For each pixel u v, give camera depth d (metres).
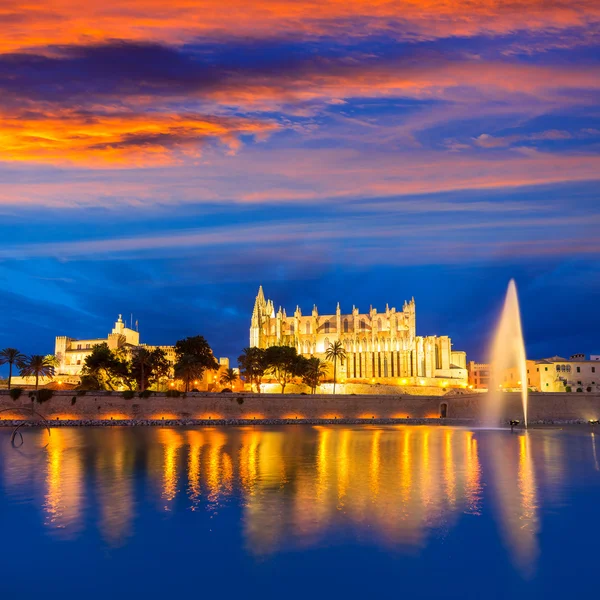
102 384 156.25
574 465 67.25
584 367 188.25
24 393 123.88
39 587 30.94
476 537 38.22
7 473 60.34
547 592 30.45
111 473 60.44
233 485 54.00
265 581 31.62
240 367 179.38
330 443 90.56
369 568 33.12
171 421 128.75
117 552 35.69
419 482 55.88
